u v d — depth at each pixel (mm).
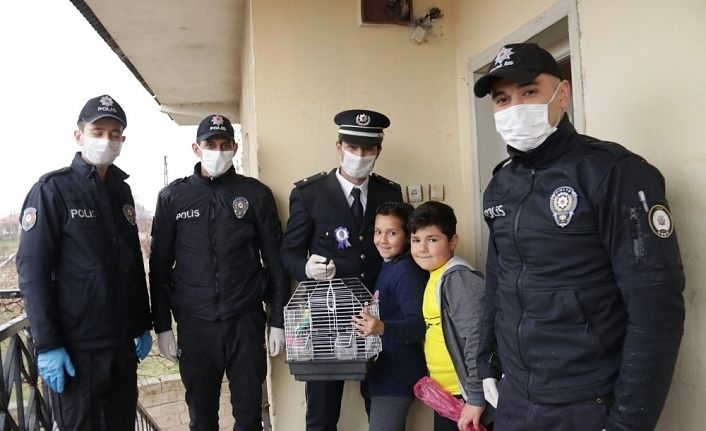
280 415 2490
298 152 2547
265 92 2525
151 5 3412
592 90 1682
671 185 1380
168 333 2342
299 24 2551
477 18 2459
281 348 2332
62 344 1893
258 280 2314
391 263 2066
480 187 2529
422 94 2672
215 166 2244
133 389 2193
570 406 1181
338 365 1908
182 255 2256
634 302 1062
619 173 1114
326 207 2195
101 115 1952
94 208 2008
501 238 1324
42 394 2586
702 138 1284
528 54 1245
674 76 1362
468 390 1646
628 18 1519
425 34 2656
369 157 2129
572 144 1234
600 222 1132
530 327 1238
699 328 1304
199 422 2268
